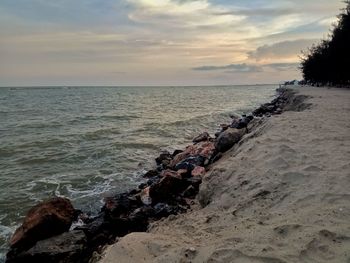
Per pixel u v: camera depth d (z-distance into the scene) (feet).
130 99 267.18
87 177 43.01
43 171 45.96
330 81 150.00
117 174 44.62
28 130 85.30
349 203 17.29
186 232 18.78
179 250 14.69
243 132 47.06
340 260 12.60
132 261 14.53
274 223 16.61
